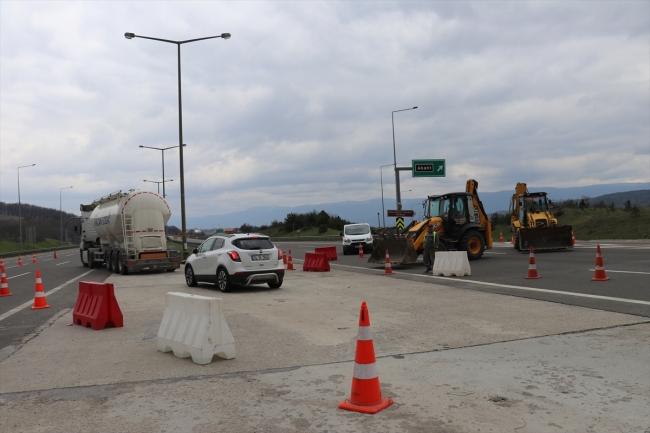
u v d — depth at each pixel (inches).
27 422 202.8
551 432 179.2
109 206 1026.1
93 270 1118.4
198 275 666.8
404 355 284.5
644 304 407.2
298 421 195.2
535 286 543.8
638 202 1903.3
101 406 218.7
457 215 919.7
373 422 191.6
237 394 227.9
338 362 276.1
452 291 544.1
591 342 297.6
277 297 550.6
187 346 288.4
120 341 347.9
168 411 210.2
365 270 860.6
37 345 344.8
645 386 222.4
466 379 238.8
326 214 3361.2
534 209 1103.6
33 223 4335.6
